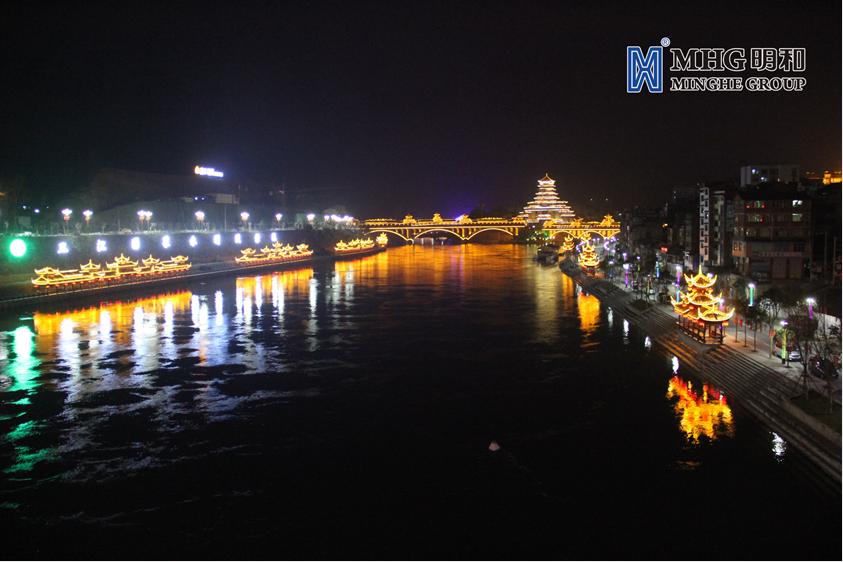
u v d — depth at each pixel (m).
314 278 160.75
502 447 45.44
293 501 38.28
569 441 46.19
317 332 85.94
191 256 174.62
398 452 44.94
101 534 34.91
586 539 34.16
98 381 61.72
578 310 104.50
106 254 143.62
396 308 107.75
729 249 104.50
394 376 63.50
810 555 32.19
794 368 51.78
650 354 70.50
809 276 88.88
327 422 50.72
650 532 34.59
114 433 48.44
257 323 92.88
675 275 118.06
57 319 95.31
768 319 63.00
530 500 38.19
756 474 39.78
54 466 42.81
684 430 47.09
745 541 33.47
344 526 35.66
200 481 40.72
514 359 69.62
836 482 36.97
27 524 35.81
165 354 72.69
